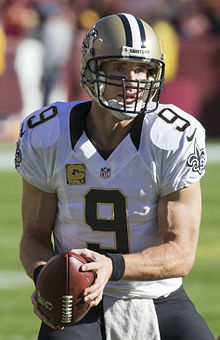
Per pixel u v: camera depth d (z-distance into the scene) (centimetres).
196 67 4816
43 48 4694
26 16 5353
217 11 5506
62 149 1053
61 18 4694
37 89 4953
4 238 2441
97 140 1056
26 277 1988
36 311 993
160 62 1041
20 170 1085
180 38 5241
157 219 1065
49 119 1072
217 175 3841
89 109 1074
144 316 1076
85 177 1050
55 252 1129
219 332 1533
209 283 1923
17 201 3142
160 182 1038
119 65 1032
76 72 4931
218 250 2280
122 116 1021
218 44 4797
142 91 1039
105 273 956
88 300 950
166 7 5297
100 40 1032
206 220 2723
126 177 1040
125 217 1054
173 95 4822
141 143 1038
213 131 4891
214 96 4831
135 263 983
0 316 1650
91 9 5231
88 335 1060
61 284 942
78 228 1079
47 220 1103
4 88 4941
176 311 1087
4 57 4875
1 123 5038
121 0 5191
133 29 1024
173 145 1029
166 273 1003
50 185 1076
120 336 1078
